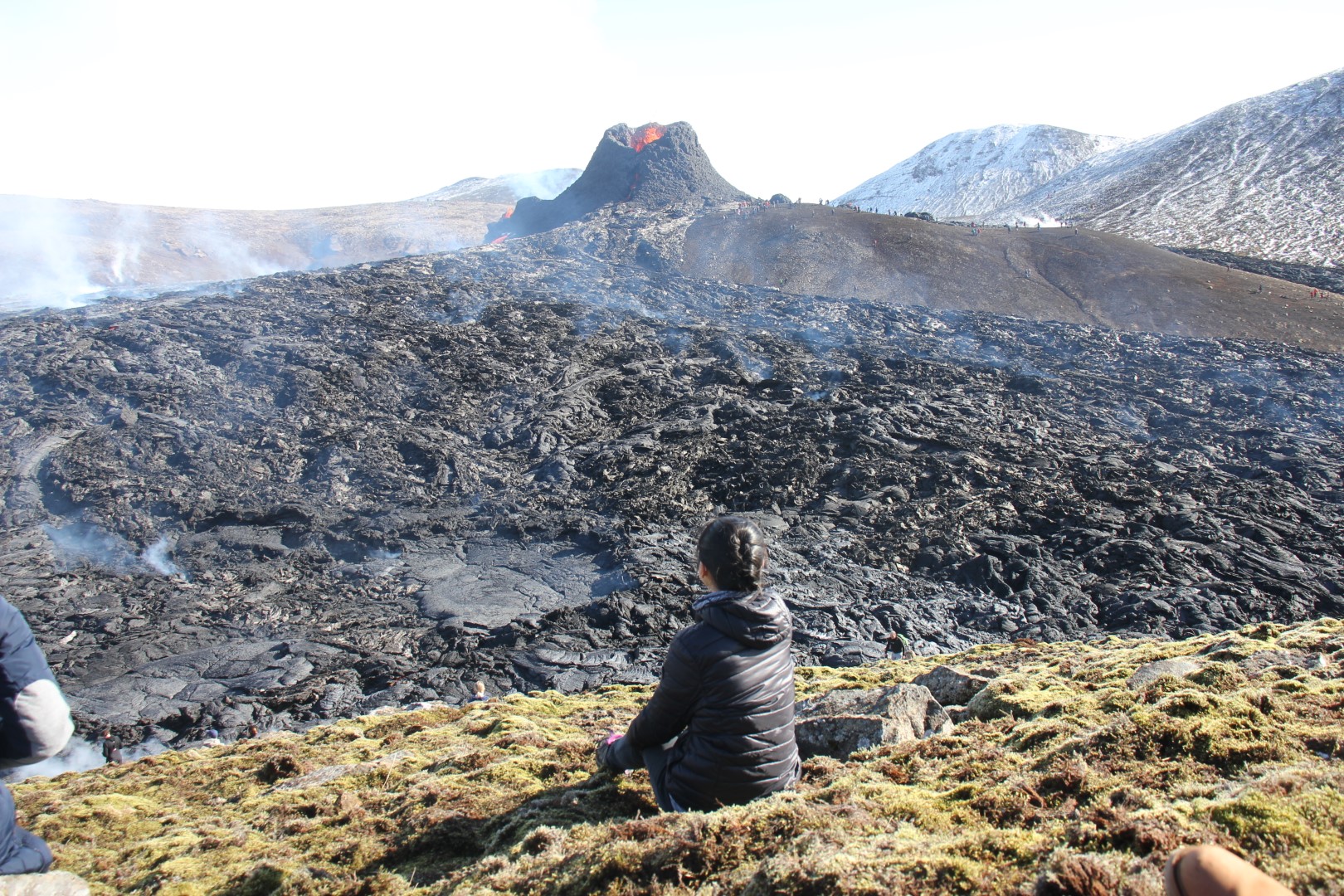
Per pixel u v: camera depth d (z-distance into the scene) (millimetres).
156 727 24953
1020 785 5176
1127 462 46875
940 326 74875
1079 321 79250
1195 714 5867
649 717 5859
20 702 4121
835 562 36750
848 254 91562
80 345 55656
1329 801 3842
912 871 3811
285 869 6211
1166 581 34250
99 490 40688
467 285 76875
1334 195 170500
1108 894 3291
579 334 68000
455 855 6336
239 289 72562
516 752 9469
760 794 5516
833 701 8953
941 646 30547
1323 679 7922
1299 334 75688
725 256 92312
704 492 44000
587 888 4551
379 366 57156
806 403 54906
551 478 46281
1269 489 42656
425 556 37875
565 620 31719
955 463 45812
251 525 39938
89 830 8938
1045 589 34094
